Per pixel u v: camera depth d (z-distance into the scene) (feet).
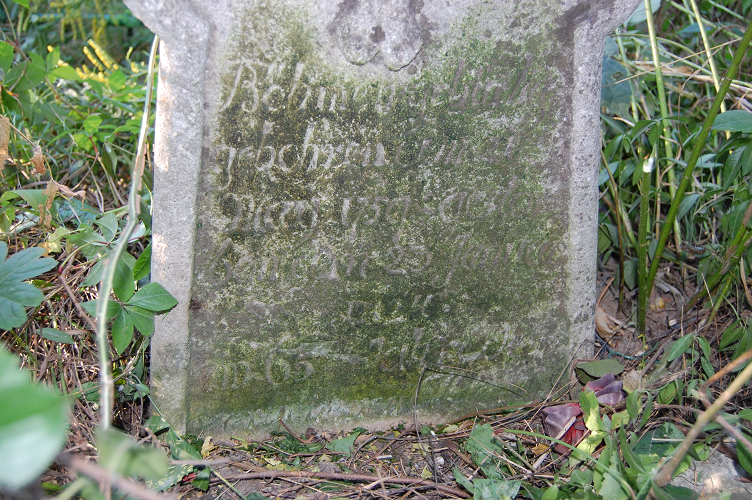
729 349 6.29
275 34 4.71
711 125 5.82
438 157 5.43
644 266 6.68
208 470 5.15
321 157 5.18
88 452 4.83
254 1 4.58
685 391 5.91
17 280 4.61
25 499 3.57
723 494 4.38
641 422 5.38
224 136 4.93
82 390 5.27
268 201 5.23
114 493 4.39
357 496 5.24
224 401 5.87
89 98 8.99
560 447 5.70
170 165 4.86
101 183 8.18
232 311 5.54
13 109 7.25
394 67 4.97
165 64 4.57
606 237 7.87
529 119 5.50
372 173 5.34
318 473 5.36
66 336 5.32
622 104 7.93
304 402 6.07
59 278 5.87
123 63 13.55
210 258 5.31
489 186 5.65
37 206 5.80
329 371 6.00
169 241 5.10
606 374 5.99
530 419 6.26
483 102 5.32
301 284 5.60
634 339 7.22
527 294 6.16
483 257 5.90
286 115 4.98
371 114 5.14
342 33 4.80
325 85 4.95
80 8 13.19
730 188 7.24
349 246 5.56
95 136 7.82
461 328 6.13
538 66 5.33
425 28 4.95
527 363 6.42
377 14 4.81
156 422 5.47
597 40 5.38
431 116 5.26
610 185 7.25
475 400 6.46
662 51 8.37
